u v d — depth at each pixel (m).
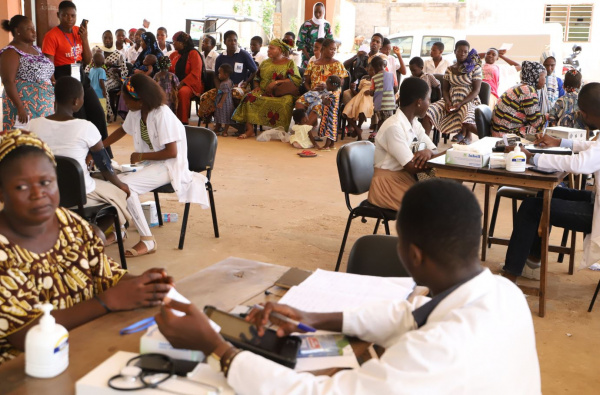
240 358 1.31
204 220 5.24
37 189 1.72
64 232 1.88
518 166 3.59
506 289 1.38
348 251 4.65
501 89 11.76
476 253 1.38
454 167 3.68
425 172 3.96
